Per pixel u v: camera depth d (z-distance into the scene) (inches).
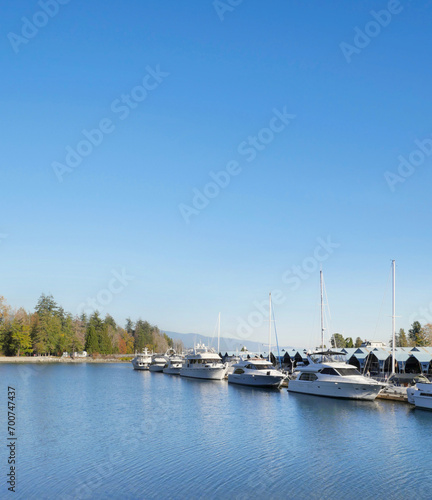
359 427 1441.9
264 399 2098.9
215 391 2465.6
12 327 5885.8
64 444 1257.4
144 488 914.1
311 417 1617.9
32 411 1801.2
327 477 970.1
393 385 2042.3
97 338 6707.7
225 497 863.7
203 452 1165.1
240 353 4549.7
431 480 950.4
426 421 1517.0
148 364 4702.3
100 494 887.7
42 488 921.5
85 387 2736.2
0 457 1135.0
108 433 1387.8
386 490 894.4
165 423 1540.4
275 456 1127.0
